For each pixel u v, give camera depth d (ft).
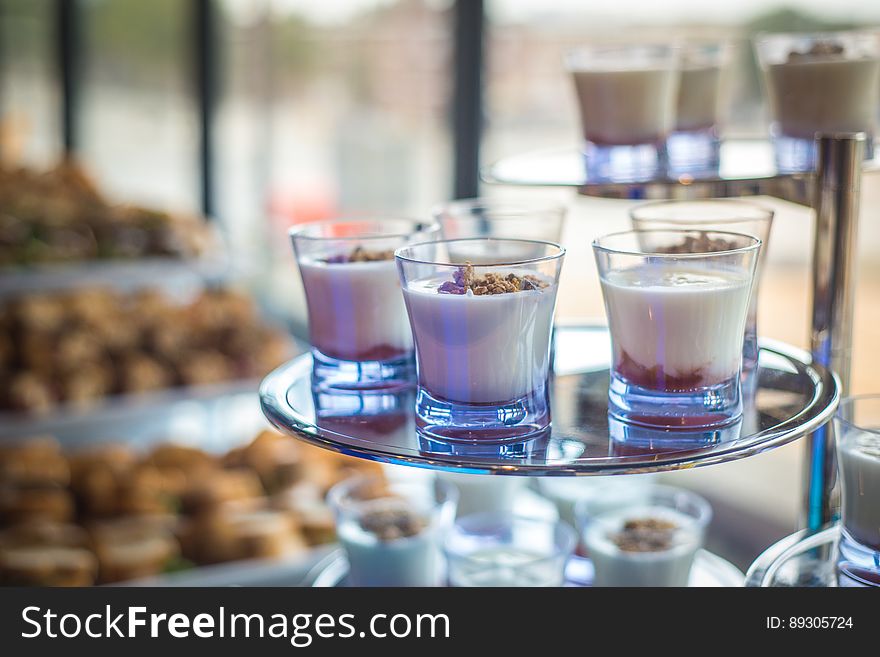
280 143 9.50
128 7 12.49
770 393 1.99
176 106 11.58
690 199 2.17
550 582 2.76
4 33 14.65
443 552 2.89
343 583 2.97
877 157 2.35
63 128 14.65
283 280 9.61
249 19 9.80
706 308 1.74
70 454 5.22
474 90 6.59
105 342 6.32
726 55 2.67
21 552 4.34
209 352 6.52
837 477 2.31
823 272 2.16
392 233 2.30
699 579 2.69
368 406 2.00
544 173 2.44
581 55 2.51
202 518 4.65
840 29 4.22
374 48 7.83
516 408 1.78
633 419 1.84
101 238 7.20
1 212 7.21
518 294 1.74
